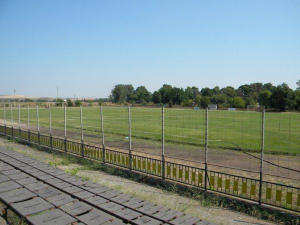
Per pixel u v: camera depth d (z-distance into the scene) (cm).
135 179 1142
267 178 1124
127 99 11519
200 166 1313
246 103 5831
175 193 988
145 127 2883
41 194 704
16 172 930
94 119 3697
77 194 705
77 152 1527
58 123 3406
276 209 775
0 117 4366
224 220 756
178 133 2436
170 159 1455
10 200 646
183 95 8744
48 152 1733
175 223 545
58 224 527
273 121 3262
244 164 1352
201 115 4228
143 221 552
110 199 680
